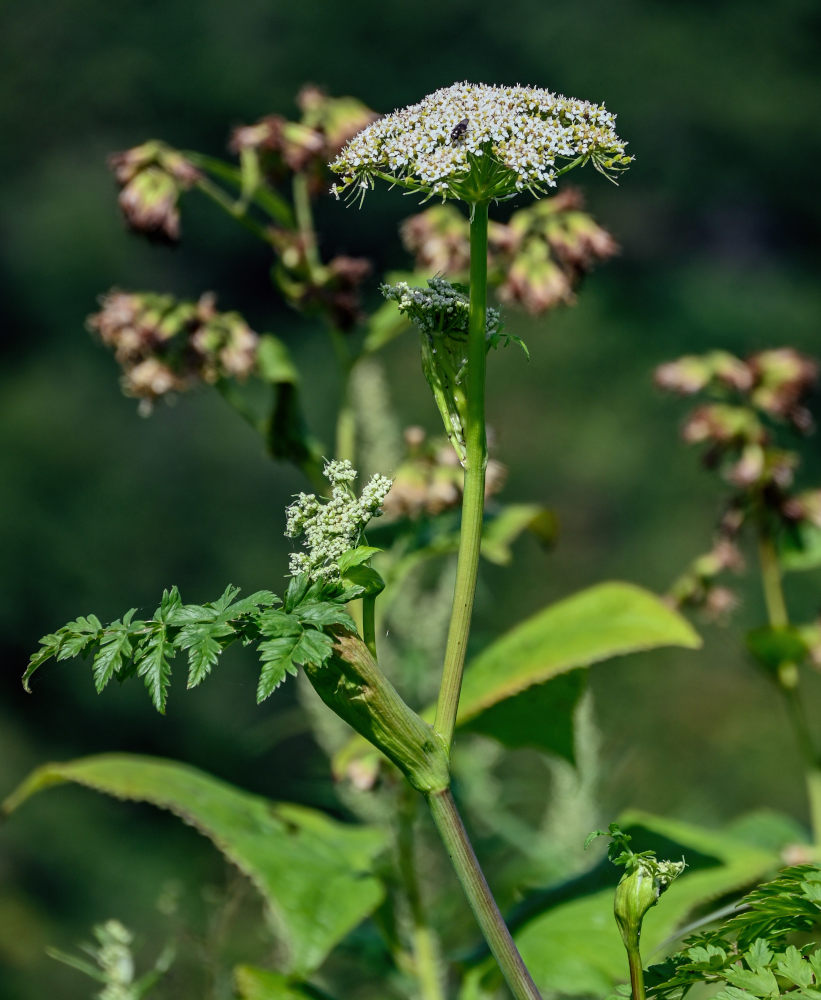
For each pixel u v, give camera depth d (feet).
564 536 72.23
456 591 7.32
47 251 86.89
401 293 7.44
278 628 6.73
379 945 13.53
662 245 92.22
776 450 15.51
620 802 17.95
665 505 72.54
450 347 7.42
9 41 97.35
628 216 92.48
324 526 7.13
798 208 95.04
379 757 13.01
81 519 74.28
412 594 16.75
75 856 55.93
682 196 94.32
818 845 14.79
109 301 14.58
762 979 6.83
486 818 15.84
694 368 15.49
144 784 12.57
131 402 78.54
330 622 6.77
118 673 6.96
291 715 16.92
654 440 75.72
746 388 15.38
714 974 7.20
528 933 11.66
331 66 98.84
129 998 10.99
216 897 13.19
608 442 75.25
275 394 14.43
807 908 7.28
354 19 99.09
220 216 83.92
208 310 14.35
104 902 54.70
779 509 15.56
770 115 94.63
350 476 7.21
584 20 98.84
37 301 85.56
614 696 33.01
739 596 17.04
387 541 14.87
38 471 74.23
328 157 14.99
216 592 74.33
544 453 75.15
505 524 14.94
